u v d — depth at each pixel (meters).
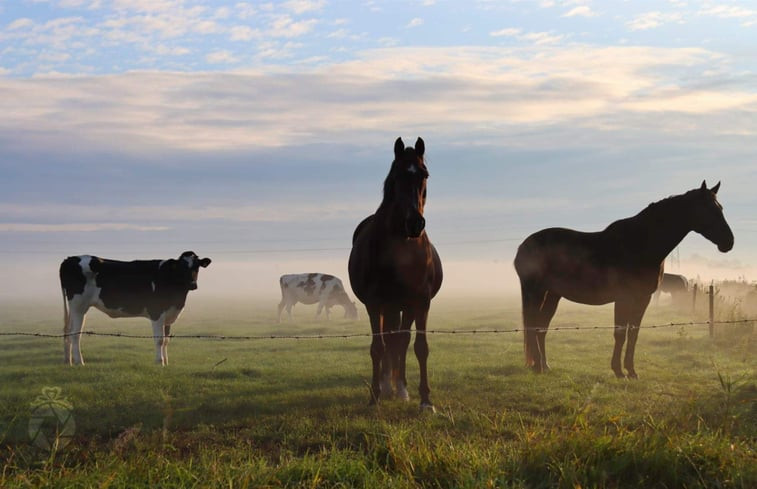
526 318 14.30
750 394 10.42
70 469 6.12
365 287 10.00
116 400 10.46
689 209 12.81
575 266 13.60
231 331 27.38
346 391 10.95
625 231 13.30
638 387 11.42
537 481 5.95
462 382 12.00
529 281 14.23
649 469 6.07
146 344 22.47
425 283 9.89
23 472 6.12
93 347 20.94
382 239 9.65
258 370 13.89
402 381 10.56
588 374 12.97
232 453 7.23
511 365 14.21
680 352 16.59
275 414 9.34
